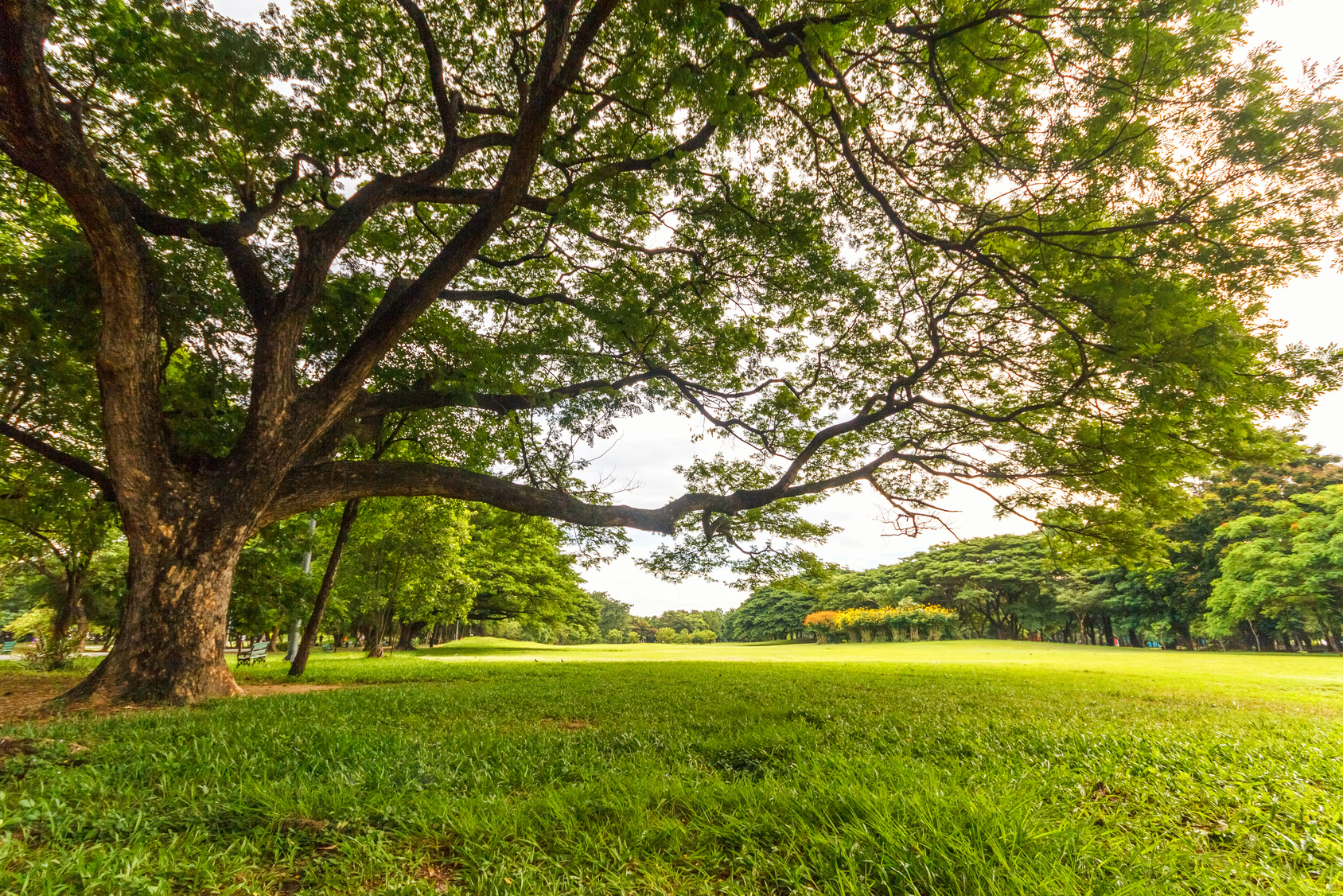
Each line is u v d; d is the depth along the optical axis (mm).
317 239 10125
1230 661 27391
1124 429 9859
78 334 9992
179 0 8289
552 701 9188
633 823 3182
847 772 3957
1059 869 2443
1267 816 3523
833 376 14555
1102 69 7355
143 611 8617
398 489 10883
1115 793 4094
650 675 15234
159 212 10805
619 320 11688
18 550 20234
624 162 10227
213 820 3281
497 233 13844
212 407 10891
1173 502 11531
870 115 9438
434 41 10211
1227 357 7504
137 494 8641
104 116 10297
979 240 9945
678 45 9008
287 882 2693
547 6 7586
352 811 3373
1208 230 7758
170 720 6406
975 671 17984
